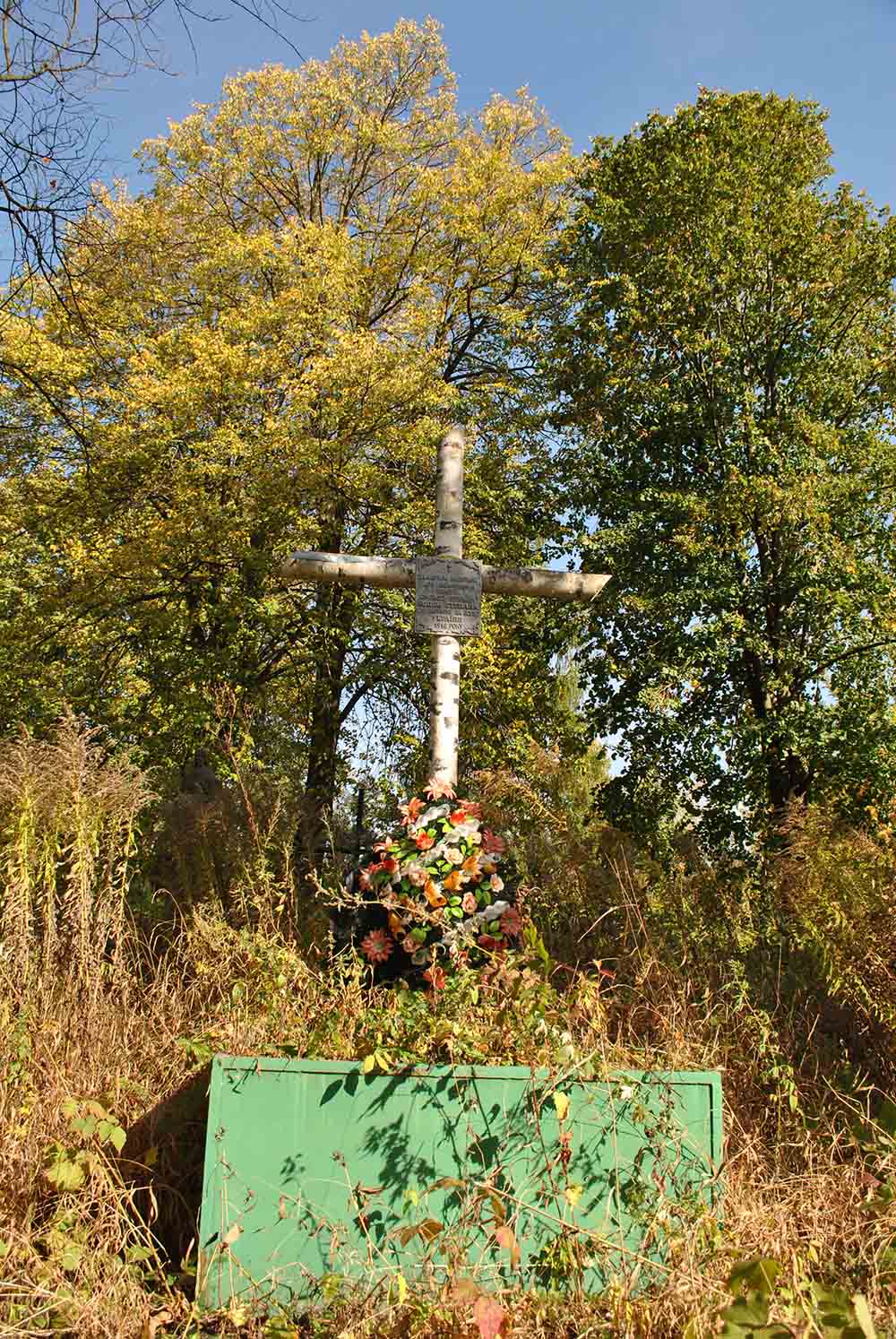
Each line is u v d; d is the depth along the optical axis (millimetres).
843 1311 2479
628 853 6508
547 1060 3383
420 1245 3156
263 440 12289
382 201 16766
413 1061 3314
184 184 15469
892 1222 3180
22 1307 2812
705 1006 4699
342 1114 3273
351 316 14617
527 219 14766
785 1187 3549
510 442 14586
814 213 13742
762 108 14281
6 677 13750
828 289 13531
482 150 15766
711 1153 3395
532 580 6098
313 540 13531
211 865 6516
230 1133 3230
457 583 6027
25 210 6426
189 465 12805
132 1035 4562
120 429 12055
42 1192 3445
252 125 15703
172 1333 2980
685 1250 3006
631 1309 2822
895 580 12656
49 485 13219
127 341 13008
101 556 13336
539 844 6605
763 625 13164
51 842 5074
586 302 14773
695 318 13742
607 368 14305
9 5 5648
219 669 12766
